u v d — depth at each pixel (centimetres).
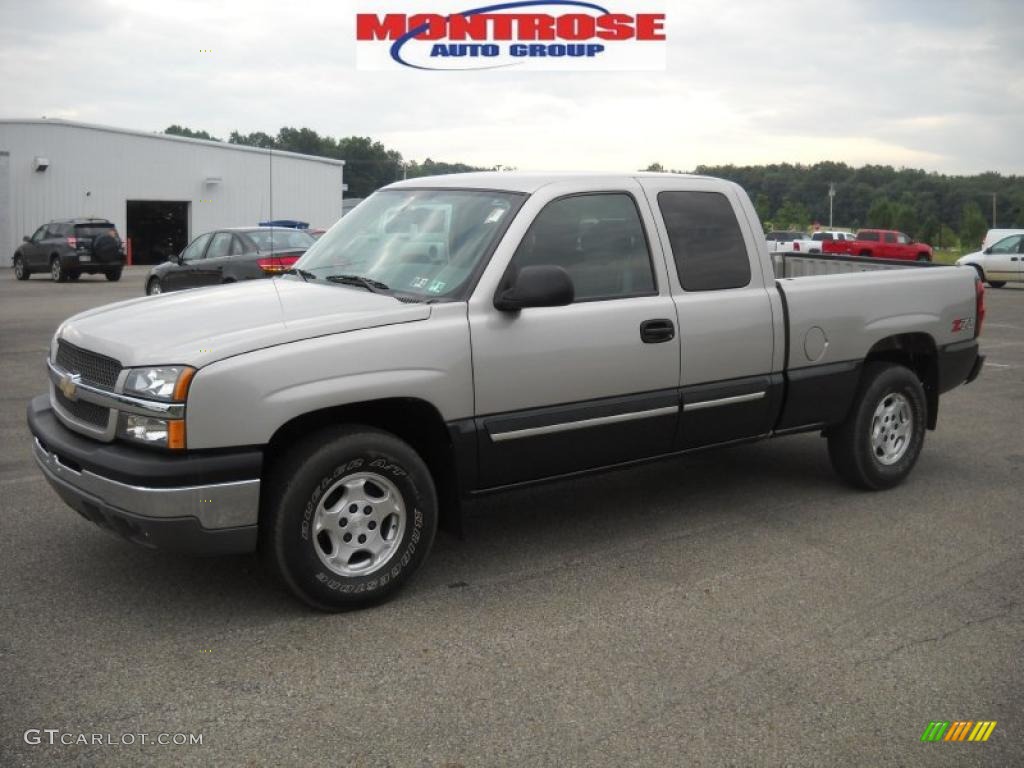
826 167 13912
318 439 406
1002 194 13012
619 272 493
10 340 1326
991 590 457
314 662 375
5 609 420
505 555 498
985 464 700
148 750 312
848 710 345
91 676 361
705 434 528
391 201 530
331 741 320
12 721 329
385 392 415
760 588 456
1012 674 373
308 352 399
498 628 409
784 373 557
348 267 496
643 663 378
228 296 463
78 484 406
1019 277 2755
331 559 417
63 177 3747
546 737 324
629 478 651
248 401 385
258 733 324
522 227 462
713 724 334
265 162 4200
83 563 474
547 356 461
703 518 563
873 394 600
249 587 448
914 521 561
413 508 430
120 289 2436
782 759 314
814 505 591
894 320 604
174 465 378
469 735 325
